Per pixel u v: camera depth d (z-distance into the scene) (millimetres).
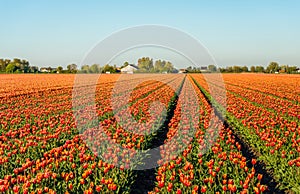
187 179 7410
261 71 129250
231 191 7473
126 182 7918
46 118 16359
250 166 10719
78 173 8023
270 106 20656
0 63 121375
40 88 38344
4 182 6996
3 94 30484
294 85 44812
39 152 9867
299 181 8391
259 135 12203
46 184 7461
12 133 11695
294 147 10422
